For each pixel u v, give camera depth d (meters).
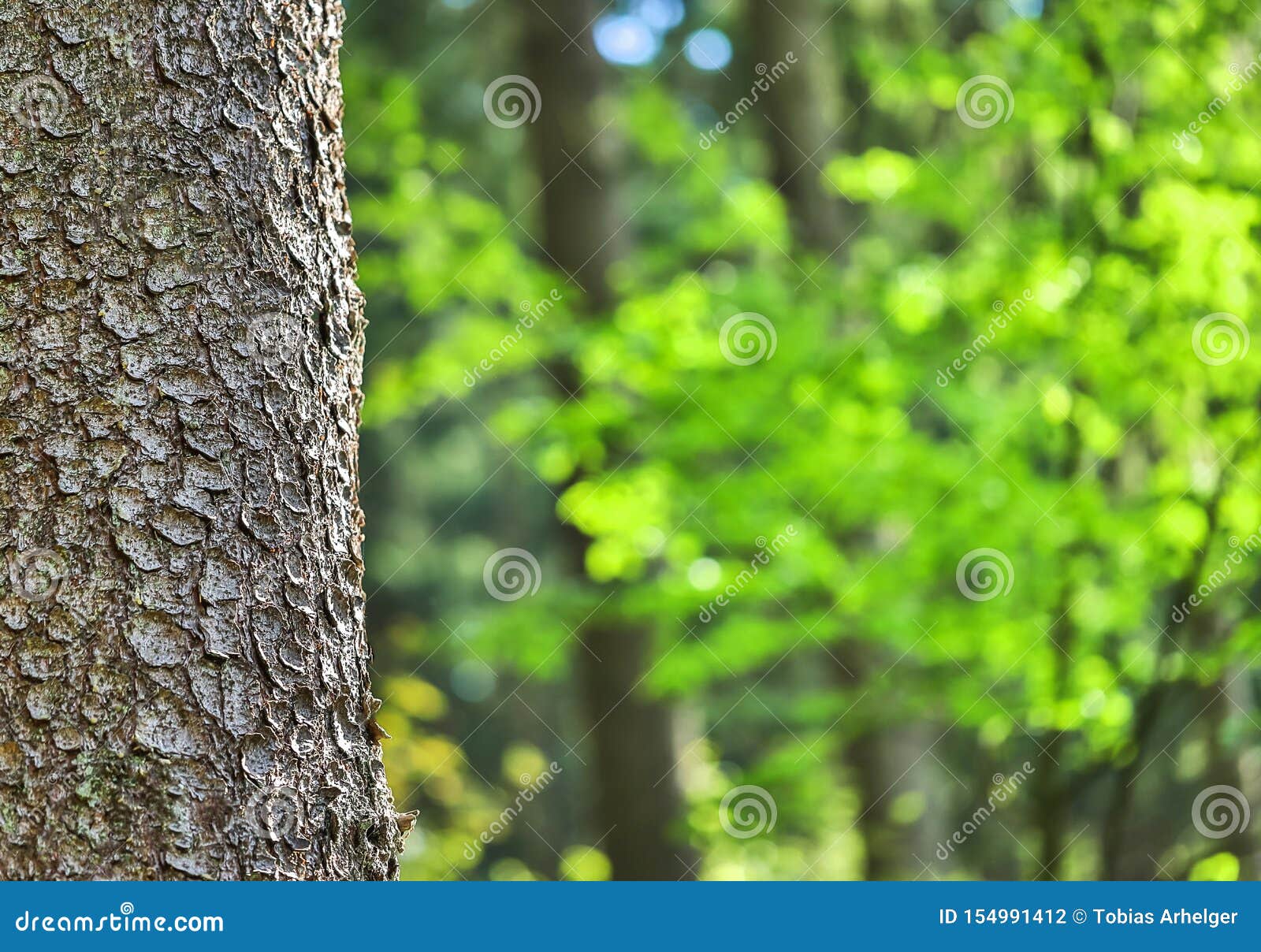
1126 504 5.00
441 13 9.34
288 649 1.32
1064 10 4.62
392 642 11.35
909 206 5.16
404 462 11.95
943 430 6.77
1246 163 4.47
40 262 1.28
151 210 1.32
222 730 1.25
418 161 6.03
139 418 1.28
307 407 1.40
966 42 5.57
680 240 5.87
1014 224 4.90
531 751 12.64
